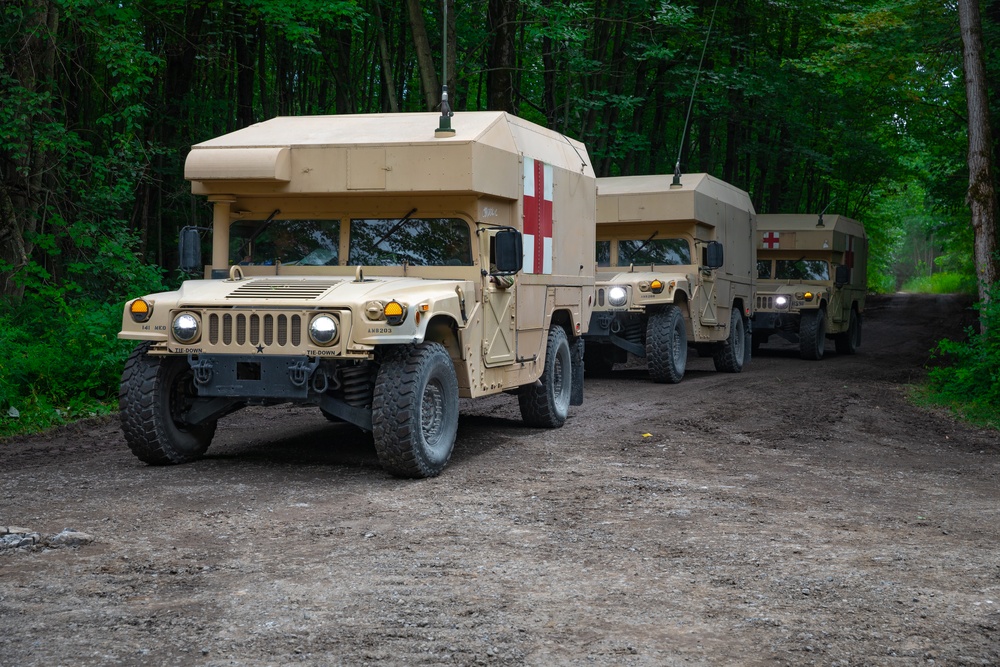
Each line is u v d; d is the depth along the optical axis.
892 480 7.93
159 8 15.80
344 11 16.09
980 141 15.02
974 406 12.54
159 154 15.78
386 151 7.95
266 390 7.14
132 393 7.63
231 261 8.41
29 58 12.64
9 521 5.94
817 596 4.65
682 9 19.67
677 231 15.51
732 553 5.41
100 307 12.53
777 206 36.44
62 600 4.43
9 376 10.45
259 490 6.91
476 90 27.92
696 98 26.78
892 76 20.62
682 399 12.65
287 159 8.06
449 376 7.66
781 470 8.20
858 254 23.47
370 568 5.00
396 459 7.20
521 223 8.90
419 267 8.16
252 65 19.91
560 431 10.02
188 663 3.70
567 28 18.47
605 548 5.48
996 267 14.77
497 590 4.65
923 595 4.70
